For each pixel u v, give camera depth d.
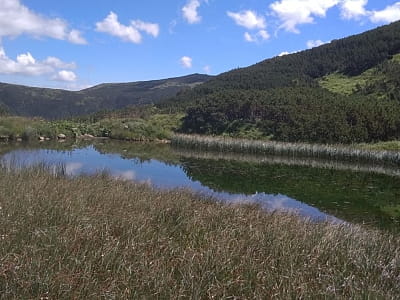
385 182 34.84
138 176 31.70
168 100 157.12
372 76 134.38
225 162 46.88
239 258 9.21
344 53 174.38
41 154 42.81
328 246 10.72
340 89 131.25
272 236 11.19
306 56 189.75
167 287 7.59
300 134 75.00
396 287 8.85
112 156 46.69
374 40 169.88
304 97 97.19
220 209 14.66
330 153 53.44
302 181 33.88
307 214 19.28
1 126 61.81
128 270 7.97
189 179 32.00
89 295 7.02
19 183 16.44
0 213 10.93
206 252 9.14
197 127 96.00
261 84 158.62
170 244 9.86
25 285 7.06
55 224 10.40
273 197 25.30
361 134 68.62
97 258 8.48
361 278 9.27
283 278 8.40
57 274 7.50
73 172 27.00
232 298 7.64
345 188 30.80
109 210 12.59
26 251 8.24
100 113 119.62
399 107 76.94
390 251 11.15
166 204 14.28
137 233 10.41
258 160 51.00
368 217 20.53
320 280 8.67
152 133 83.50
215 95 105.44
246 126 90.69
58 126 75.31
